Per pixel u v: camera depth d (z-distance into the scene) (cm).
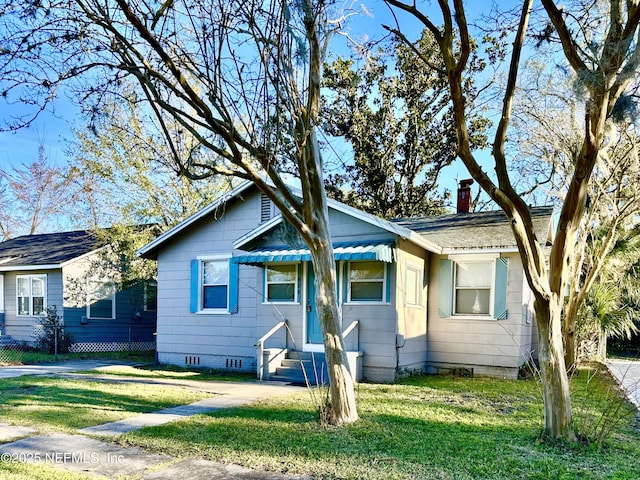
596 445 530
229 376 1145
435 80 2291
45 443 553
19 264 1800
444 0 559
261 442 552
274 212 1283
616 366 1322
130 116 1473
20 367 1273
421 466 472
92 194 1853
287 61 598
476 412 713
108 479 441
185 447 537
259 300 1188
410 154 2420
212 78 609
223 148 697
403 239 1062
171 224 1889
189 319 1381
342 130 2352
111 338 1859
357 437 570
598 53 561
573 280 1071
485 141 2269
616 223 1066
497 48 1653
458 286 1178
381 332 1028
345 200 2520
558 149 1079
